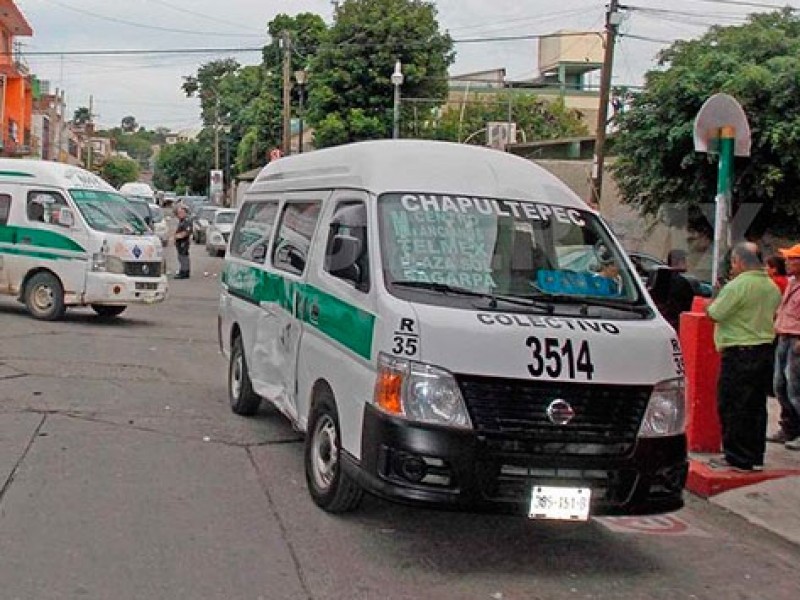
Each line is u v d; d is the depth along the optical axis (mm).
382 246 6387
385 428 5695
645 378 5898
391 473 5672
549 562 6168
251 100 65562
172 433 8828
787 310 9320
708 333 8836
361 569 5750
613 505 5789
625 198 22906
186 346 14398
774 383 9594
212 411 9867
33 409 9406
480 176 7070
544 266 6555
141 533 6105
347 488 6457
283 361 7992
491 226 6684
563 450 5680
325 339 6855
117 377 11422
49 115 66812
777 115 19297
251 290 9258
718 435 8906
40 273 16062
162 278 16828
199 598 5145
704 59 20672
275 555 5875
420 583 5598
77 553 5691
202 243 43438
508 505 5617
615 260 6812
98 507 6562
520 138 39188
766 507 7719
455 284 6246
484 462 5582
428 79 38156
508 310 6020
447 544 6324
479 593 5512
